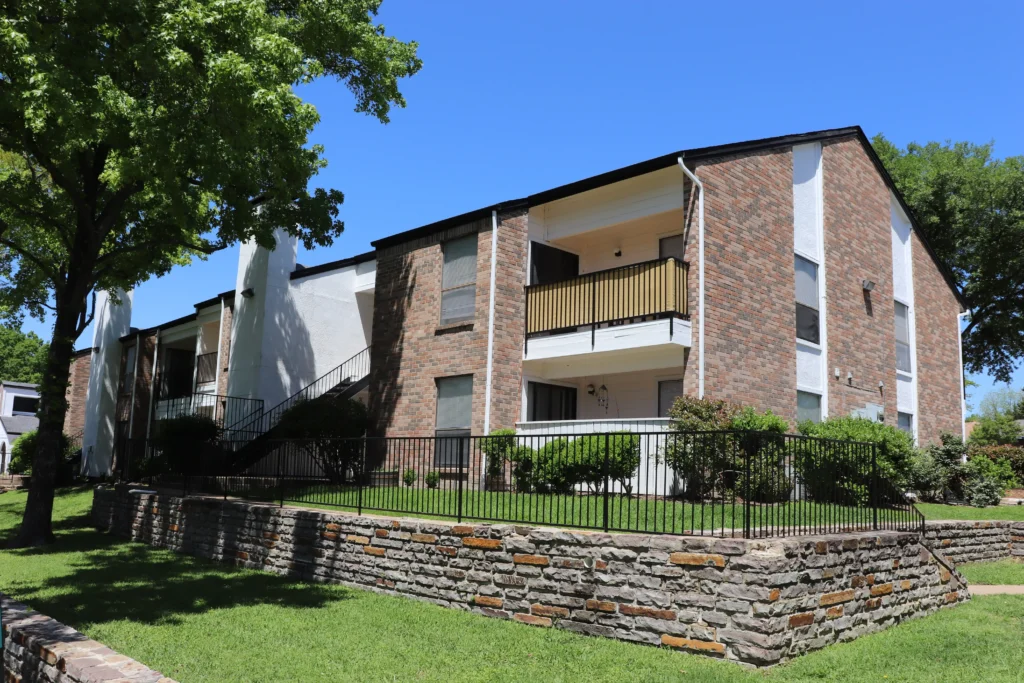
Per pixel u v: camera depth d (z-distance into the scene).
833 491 8.67
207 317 25.30
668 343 13.74
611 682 6.06
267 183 15.98
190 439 20.12
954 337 22.81
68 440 32.97
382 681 6.18
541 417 16.83
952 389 22.33
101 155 15.34
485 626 7.99
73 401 36.31
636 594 7.30
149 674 5.36
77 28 10.52
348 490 12.52
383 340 18.62
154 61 10.38
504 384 15.94
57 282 16.30
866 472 9.33
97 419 31.11
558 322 15.80
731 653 6.61
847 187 18.72
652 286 14.20
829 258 17.64
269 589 10.09
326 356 21.67
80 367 36.50
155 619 8.37
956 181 28.98
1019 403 62.91
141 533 15.35
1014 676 6.15
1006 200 28.20
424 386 17.30
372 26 16.47
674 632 6.99
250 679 6.24
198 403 25.12
